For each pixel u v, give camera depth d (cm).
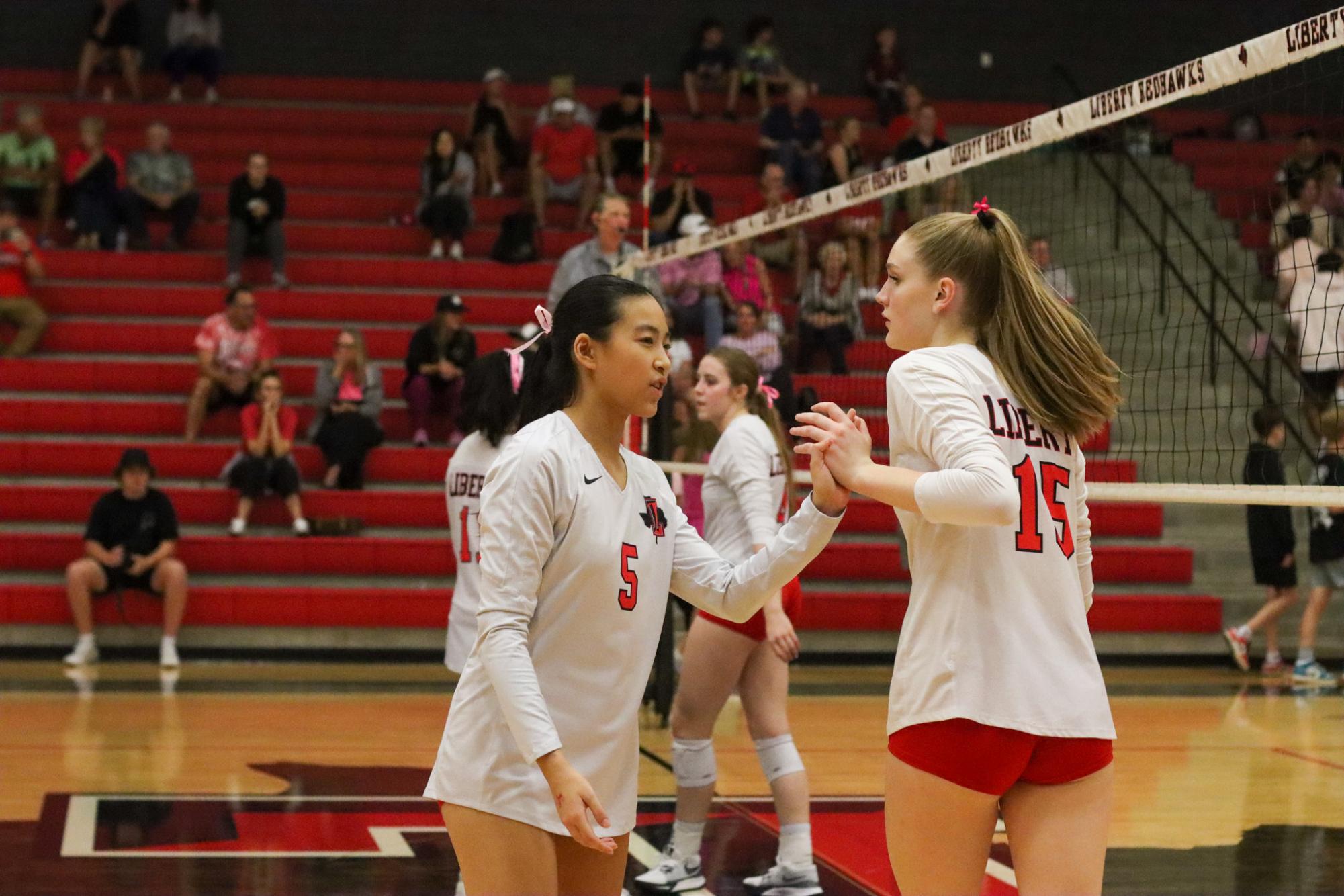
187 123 1541
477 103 1527
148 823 538
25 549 1062
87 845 503
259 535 1109
